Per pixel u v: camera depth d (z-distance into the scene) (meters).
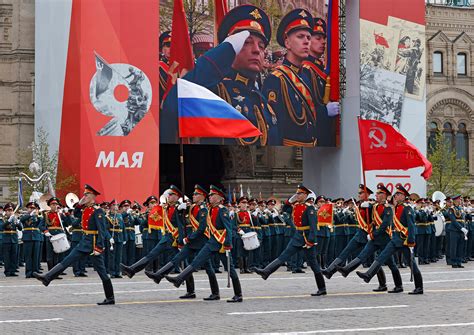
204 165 149.12
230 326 36.00
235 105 114.44
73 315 39.97
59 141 108.06
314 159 128.62
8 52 137.62
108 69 106.19
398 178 120.75
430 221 83.12
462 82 161.38
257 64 116.06
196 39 112.12
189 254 46.78
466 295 48.81
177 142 110.94
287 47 118.50
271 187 144.12
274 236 78.12
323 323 36.97
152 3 108.19
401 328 35.34
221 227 45.44
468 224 85.19
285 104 118.00
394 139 57.31
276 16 117.44
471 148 161.50
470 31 162.50
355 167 121.44
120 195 105.69
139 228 81.19
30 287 56.31
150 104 107.81
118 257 67.44
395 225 48.91
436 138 150.50
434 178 147.88
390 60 123.50
